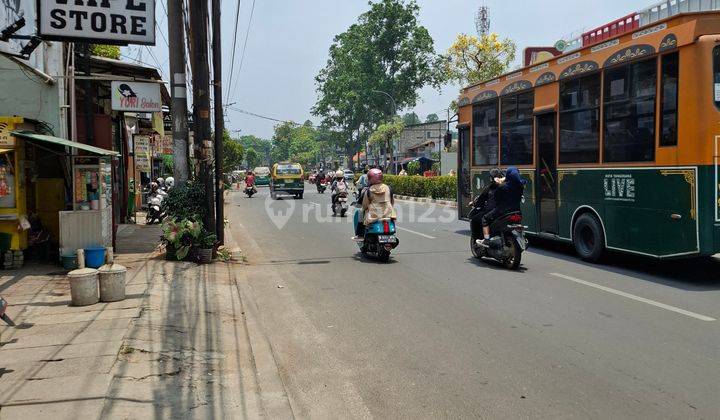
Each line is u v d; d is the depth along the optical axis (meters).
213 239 10.44
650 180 8.52
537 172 11.55
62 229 9.16
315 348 5.73
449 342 5.78
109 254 7.23
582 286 8.23
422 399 4.41
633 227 8.91
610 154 9.38
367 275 9.46
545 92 11.19
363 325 6.49
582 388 4.54
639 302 7.23
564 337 5.84
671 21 8.05
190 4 10.39
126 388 4.36
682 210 7.98
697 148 7.72
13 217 9.07
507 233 9.62
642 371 4.87
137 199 21.45
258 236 15.16
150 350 5.31
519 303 7.31
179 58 10.80
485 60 34.19
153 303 7.07
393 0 62.97
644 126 8.62
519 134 12.18
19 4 10.26
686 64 7.82
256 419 4.01
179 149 10.96
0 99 10.71
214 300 7.54
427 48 64.00
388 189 10.92
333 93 69.19
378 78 64.62
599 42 9.59
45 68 11.17
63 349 5.14
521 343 5.68
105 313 6.47
